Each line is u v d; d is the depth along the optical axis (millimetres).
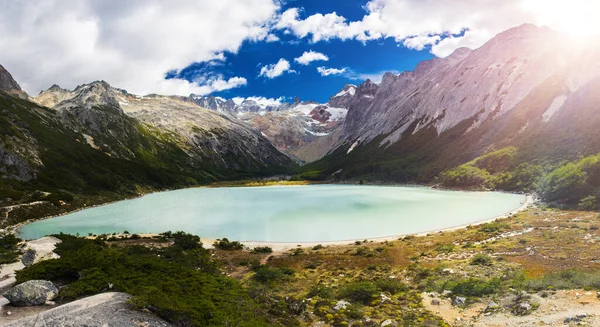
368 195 153500
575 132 139000
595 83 167375
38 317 19359
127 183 179375
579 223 64250
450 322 26000
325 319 28703
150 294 22656
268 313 29344
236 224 95438
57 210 115562
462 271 40594
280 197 159500
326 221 95875
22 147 147125
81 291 23969
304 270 50594
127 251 58562
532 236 57219
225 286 31188
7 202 106938
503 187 135625
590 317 21531
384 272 45719
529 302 26328
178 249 61281
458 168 168875
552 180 101750
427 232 78062
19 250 57688
